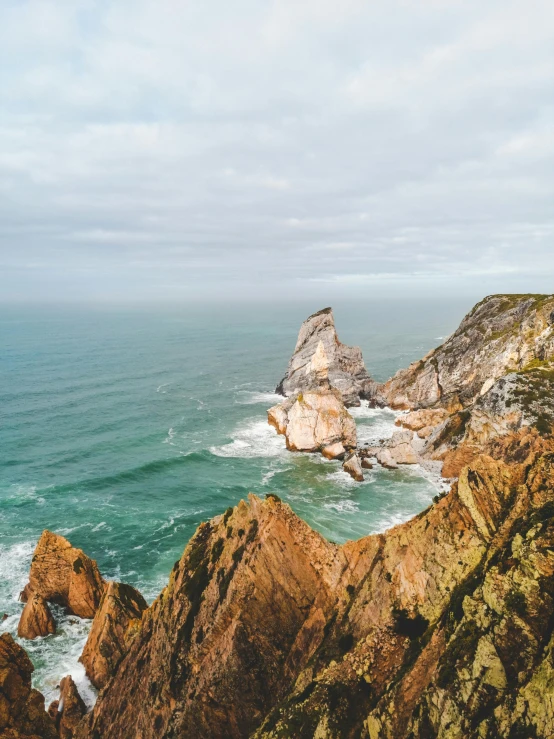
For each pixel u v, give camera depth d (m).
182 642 22.16
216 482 66.94
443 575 14.98
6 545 50.62
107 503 61.28
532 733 9.27
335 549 20.72
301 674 16.75
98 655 31.50
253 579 20.19
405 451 70.19
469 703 10.83
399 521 53.53
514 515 14.30
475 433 62.81
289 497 60.62
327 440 75.25
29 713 18.91
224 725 18.78
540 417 58.22
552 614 10.77
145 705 22.45
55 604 39.81
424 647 13.49
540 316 84.69
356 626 16.73
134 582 44.84
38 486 66.12
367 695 14.01
